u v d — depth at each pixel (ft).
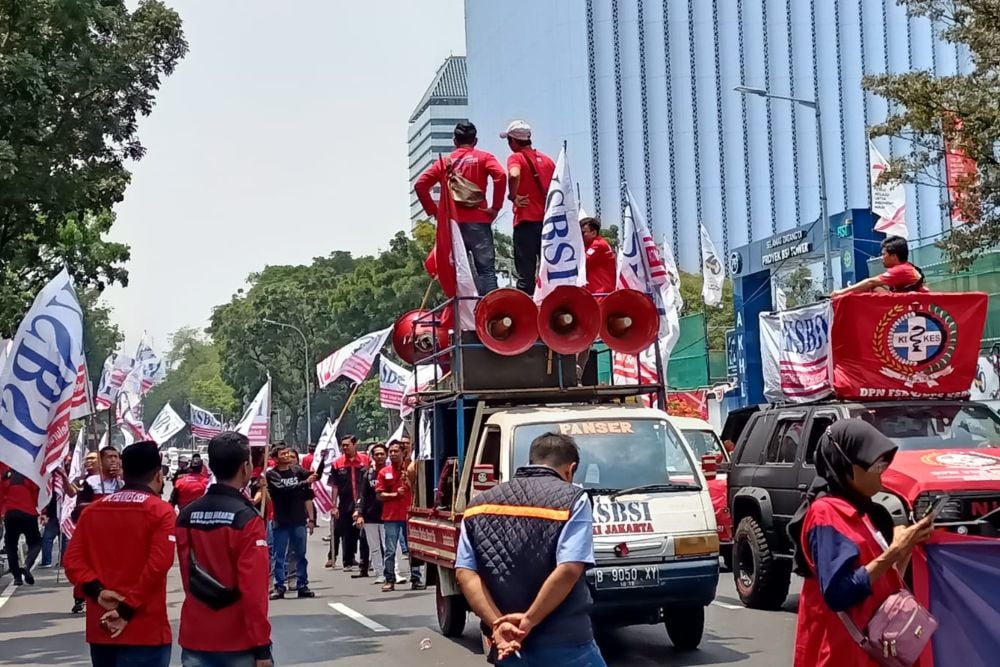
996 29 65.82
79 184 59.93
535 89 391.86
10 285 87.97
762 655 34.60
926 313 37.73
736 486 45.73
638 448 35.22
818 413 40.60
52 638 44.68
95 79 62.18
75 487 61.57
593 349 41.57
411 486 46.19
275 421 281.54
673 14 377.91
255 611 20.40
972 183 69.36
